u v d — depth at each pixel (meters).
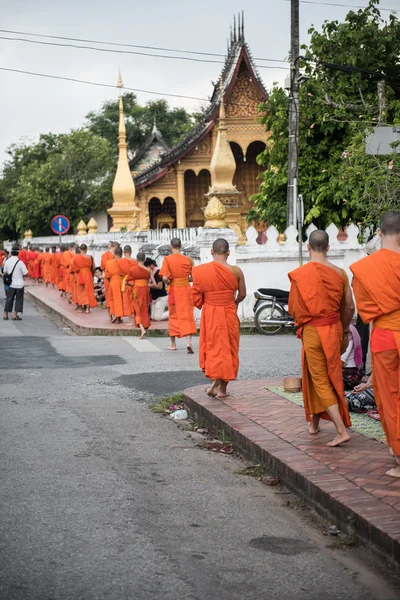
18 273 26.14
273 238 21.92
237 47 48.72
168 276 16.91
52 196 61.12
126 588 5.27
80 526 6.45
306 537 6.40
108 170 61.91
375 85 27.25
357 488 6.82
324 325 8.16
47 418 10.65
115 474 8.02
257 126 49.41
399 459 7.02
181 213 51.75
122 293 22.23
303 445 8.30
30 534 6.25
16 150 70.94
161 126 81.81
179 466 8.45
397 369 6.92
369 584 5.49
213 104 49.72
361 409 9.87
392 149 14.53
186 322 16.98
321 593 5.31
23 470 8.10
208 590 5.29
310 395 8.45
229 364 10.75
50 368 14.89
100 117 82.12
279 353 16.38
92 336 20.56
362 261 7.04
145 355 16.52
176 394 12.14
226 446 9.28
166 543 6.14
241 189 52.38
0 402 11.75
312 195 27.22
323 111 27.05
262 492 7.61
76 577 5.43
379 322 7.00
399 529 5.85
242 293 10.93
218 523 6.67
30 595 5.14
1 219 70.25
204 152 51.50
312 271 8.13
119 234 34.59
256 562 5.82
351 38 26.80
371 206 16.92
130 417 10.84
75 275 26.16
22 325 24.36
